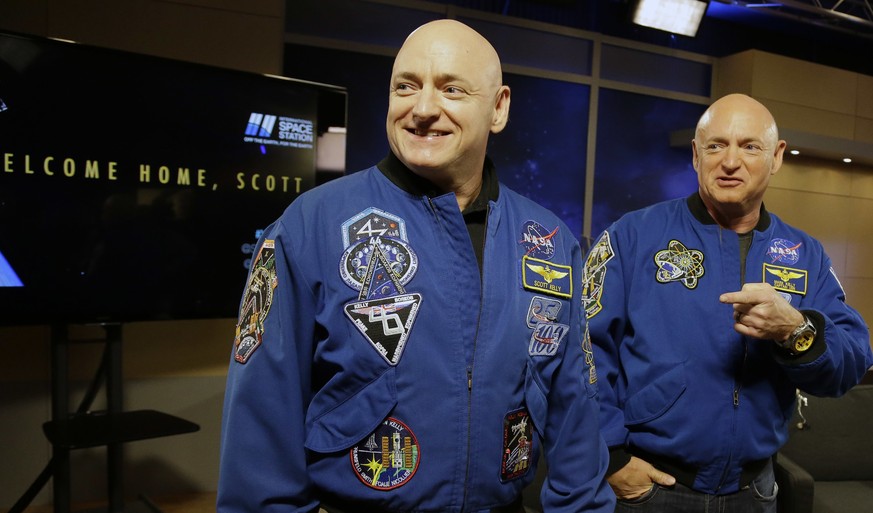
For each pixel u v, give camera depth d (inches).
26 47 90.0
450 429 37.1
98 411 99.3
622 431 59.0
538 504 79.4
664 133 219.5
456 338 37.9
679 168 222.2
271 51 125.6
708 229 60.6
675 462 58.2
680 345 58.1
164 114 101.0
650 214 63.8
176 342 121.0
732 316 57.7
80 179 95.0
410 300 37.6
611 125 211.6
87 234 95.9
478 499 38.3
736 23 236.7
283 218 39.4
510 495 40.1
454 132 37.5
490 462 38.3
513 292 40.1
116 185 97.7
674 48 221.3
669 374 57.7
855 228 243.3
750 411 57.0
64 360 95.5
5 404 110.3
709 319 57.9
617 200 213.6
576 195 207.3
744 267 59.7
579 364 44.2
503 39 195.9
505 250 41.2
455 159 37.9
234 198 107.3
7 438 110.5
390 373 36.8
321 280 37.9
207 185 105.0
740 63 219.5
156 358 119.6
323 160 115.0
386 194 40.1
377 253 38.1
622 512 60.1
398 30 181.8
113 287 98.3
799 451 101.3
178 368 121.3
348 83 176.2
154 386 119.5
